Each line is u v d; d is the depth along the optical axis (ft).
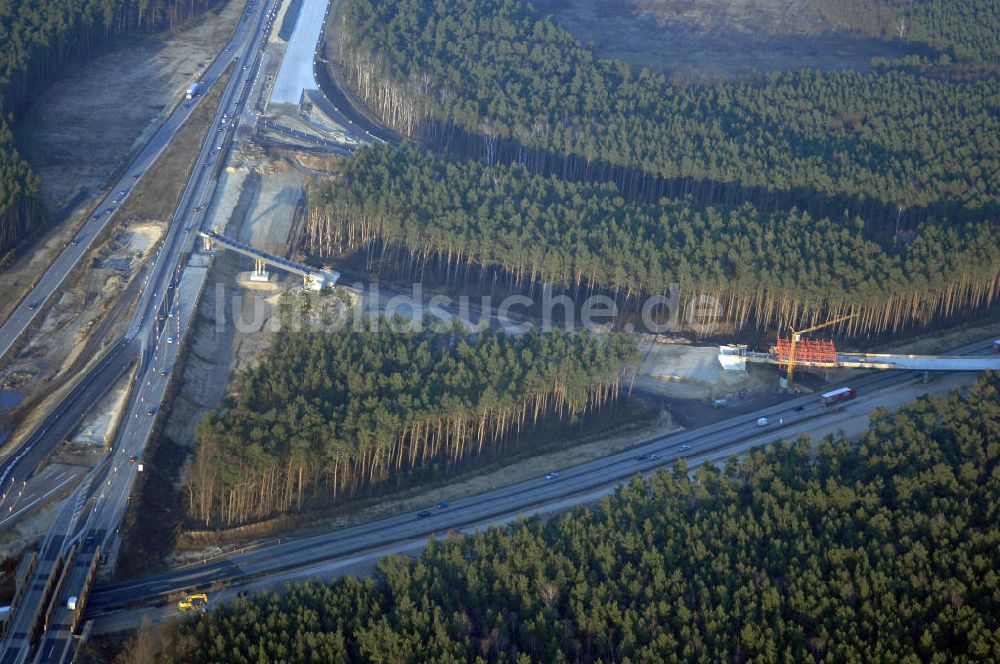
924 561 645.51
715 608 616.80
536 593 623.77
